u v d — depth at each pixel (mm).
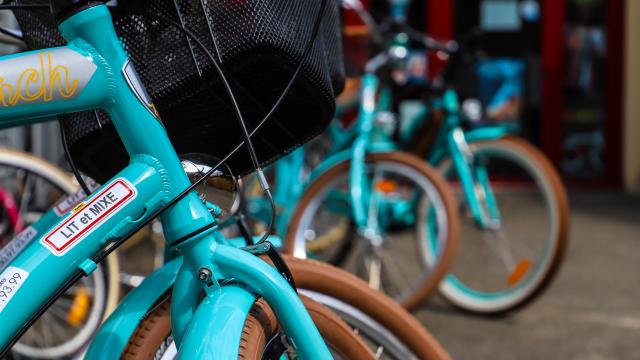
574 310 3285
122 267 2920
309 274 1396
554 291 3572
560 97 6617
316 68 1283
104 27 1173
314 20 1302
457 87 3309
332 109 1362
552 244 3070
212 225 1219
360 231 2955
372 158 3035
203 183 1255
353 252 3205
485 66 6594
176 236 1204
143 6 1214
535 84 6617
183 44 1219
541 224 3129
